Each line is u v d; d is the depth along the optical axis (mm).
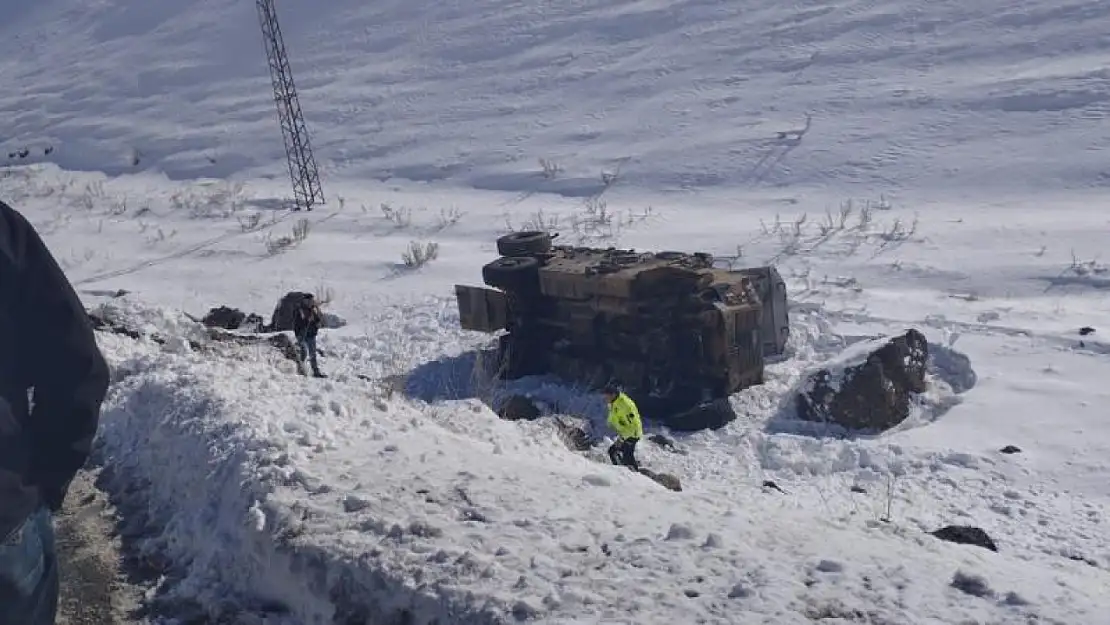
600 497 6539
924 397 18312
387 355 22625
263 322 24453
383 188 49094
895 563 5301
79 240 44219
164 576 6555
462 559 5316
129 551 6992
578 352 19953
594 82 54938
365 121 59000
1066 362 19375
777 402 18719
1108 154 34750
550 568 5234
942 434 16844
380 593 5301
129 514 7660
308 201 46875
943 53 46438
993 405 17719
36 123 74188
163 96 73438
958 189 35000
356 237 39656
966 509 13805
